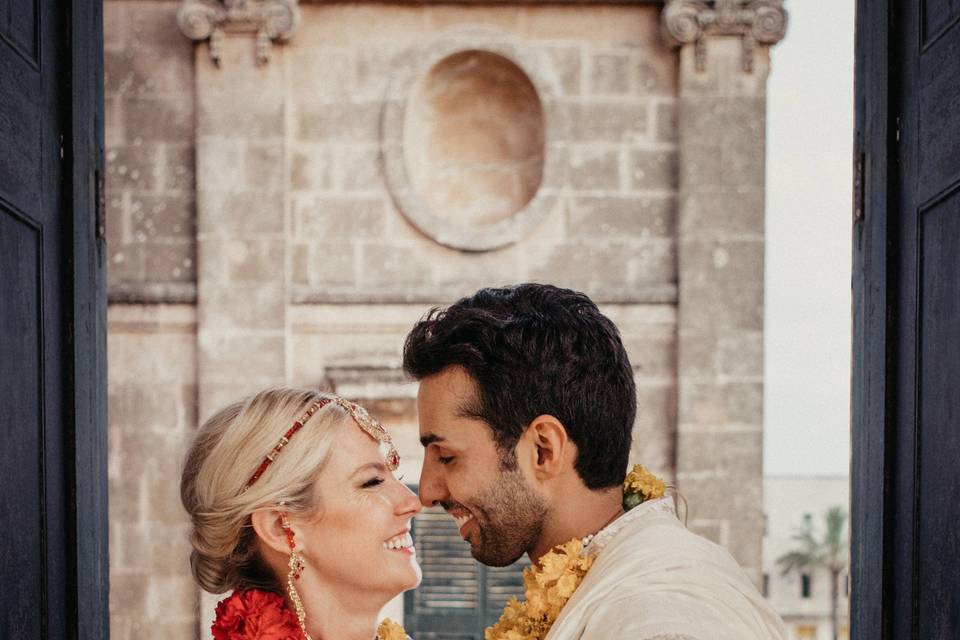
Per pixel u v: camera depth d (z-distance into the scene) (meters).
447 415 1.47
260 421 1.72
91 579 1.93
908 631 1.70
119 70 6.63
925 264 1.66
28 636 1.64
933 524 1.61
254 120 6.57
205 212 6.55
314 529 1.70
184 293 6.57
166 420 6.57
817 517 36.22
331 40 6.69
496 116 7.04
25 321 1.67
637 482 1.52
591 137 6.74
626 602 1.24
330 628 1.71
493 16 6.73
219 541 1.70
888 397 1.80
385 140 6.68
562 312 1.49
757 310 6.64
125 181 6.62
